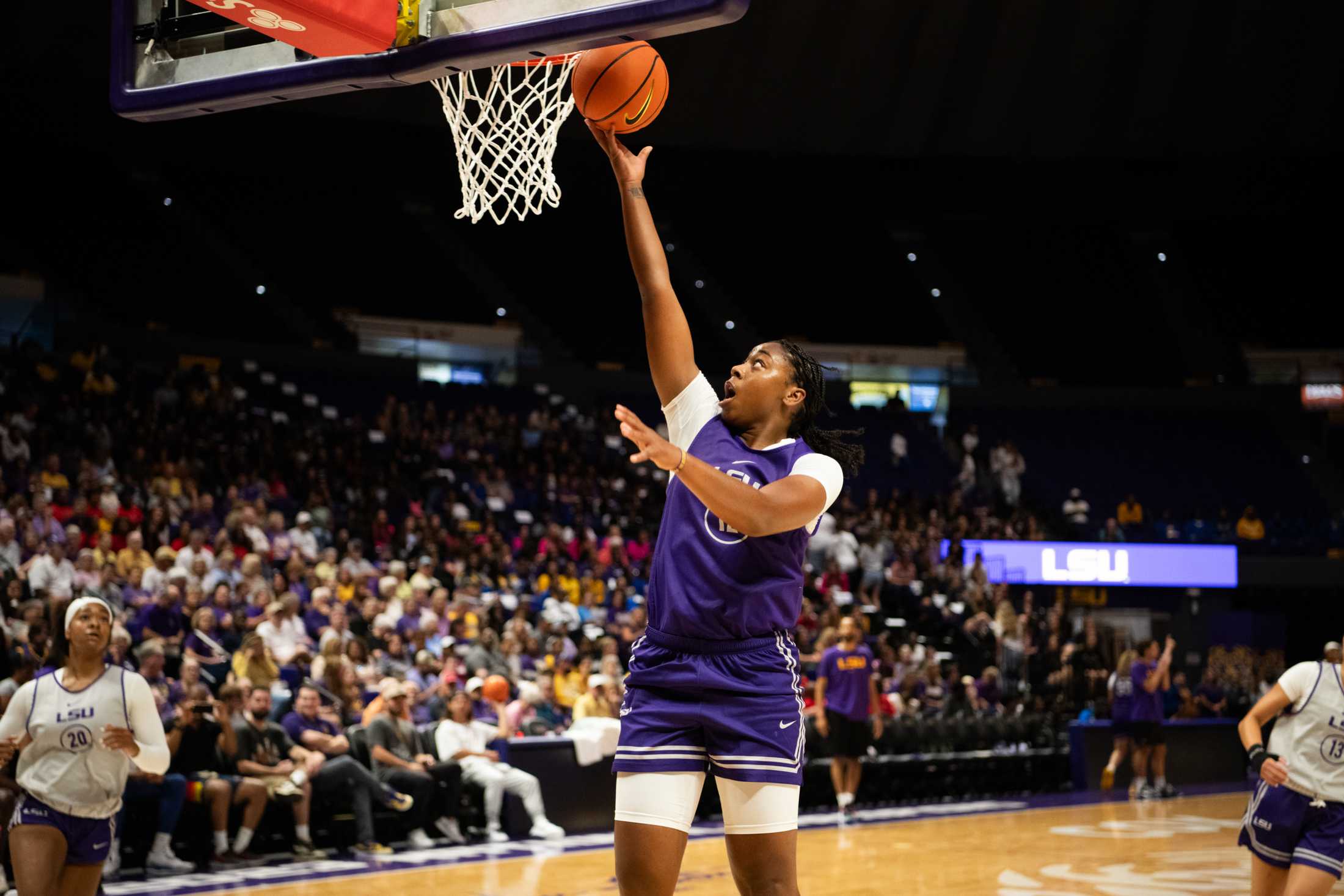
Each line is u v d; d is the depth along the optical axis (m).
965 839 9.18
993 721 13.28
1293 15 19.98
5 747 4.05
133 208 21.80
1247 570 21.12
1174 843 8.99
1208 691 17.25
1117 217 23.42
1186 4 20.03
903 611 16.70
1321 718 4.37
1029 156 22.09
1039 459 23.52
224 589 9.99
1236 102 21.16
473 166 3.74
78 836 4.11
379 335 21.11
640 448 2.19
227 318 22.30
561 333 25.78
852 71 20.80
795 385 2.77
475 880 7.11
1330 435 23.61
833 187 22.64
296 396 18.58
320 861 7.88
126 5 3.62
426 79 3.30
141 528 12.28
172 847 7.70
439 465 17.39
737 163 22.11
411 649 10.69
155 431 14.45
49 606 8.00
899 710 12.96
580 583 14.39
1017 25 20.38
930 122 21.50
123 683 4.16
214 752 7.72
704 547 2.59
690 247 26.42
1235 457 23.48
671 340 2.88
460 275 25.28
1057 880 7.24
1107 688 15.94
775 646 2.61
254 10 3.01
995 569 20.11
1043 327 26.98
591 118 3.03
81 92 17.64
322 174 20.39
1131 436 23.66
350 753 8.55
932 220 25.36
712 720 2.55
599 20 2.93
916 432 22.75
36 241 20.58
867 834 9.52
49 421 13.85
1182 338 26.72
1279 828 4.46
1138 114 21.41
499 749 9.26
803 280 26.95
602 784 9.88
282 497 14.44
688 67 20.20
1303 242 26.59
